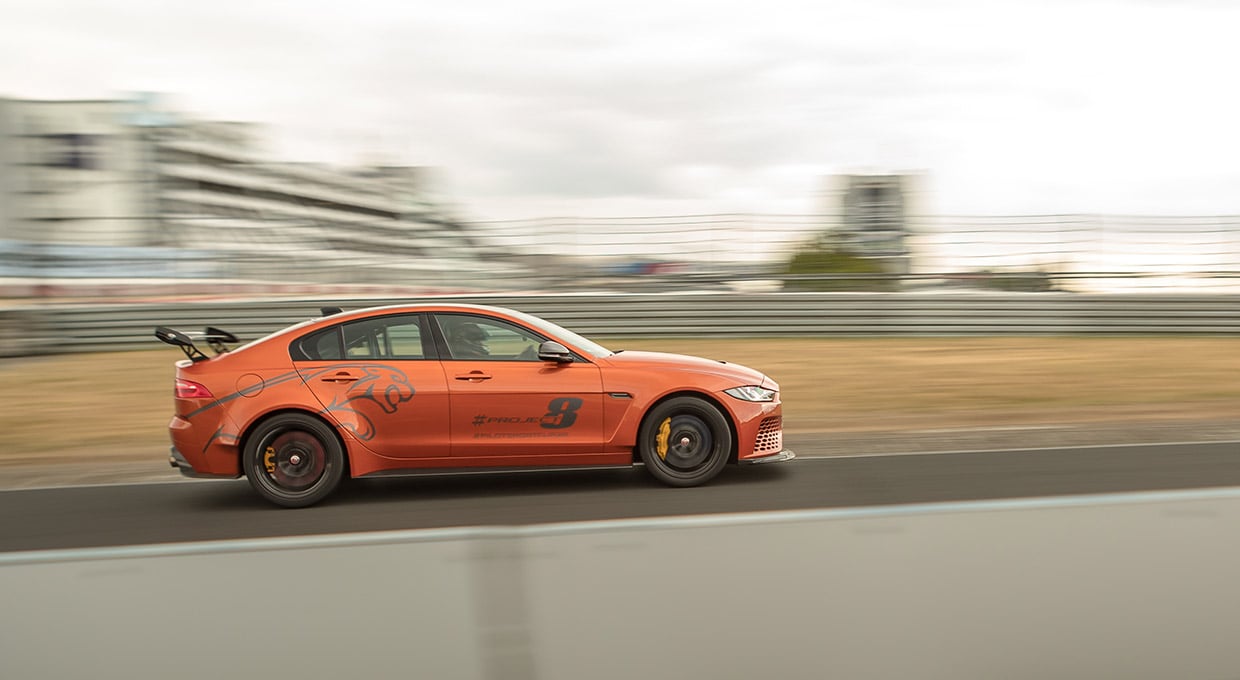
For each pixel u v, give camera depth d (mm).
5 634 2219
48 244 20406
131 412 11516
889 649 2385
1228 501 2490
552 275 20234
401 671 2297
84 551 2273
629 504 6258
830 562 2398
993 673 2402
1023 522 2445
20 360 16391
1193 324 17422
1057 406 10914
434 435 6516
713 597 2371
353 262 21406
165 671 2258
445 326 6750
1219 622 2443
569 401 6582
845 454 7953
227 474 6465
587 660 2346
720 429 6676
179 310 17453
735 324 17438
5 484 7719
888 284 19578
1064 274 19359
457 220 21078
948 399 11461
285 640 2285
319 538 2332
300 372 6512
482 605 2344
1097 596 2434
